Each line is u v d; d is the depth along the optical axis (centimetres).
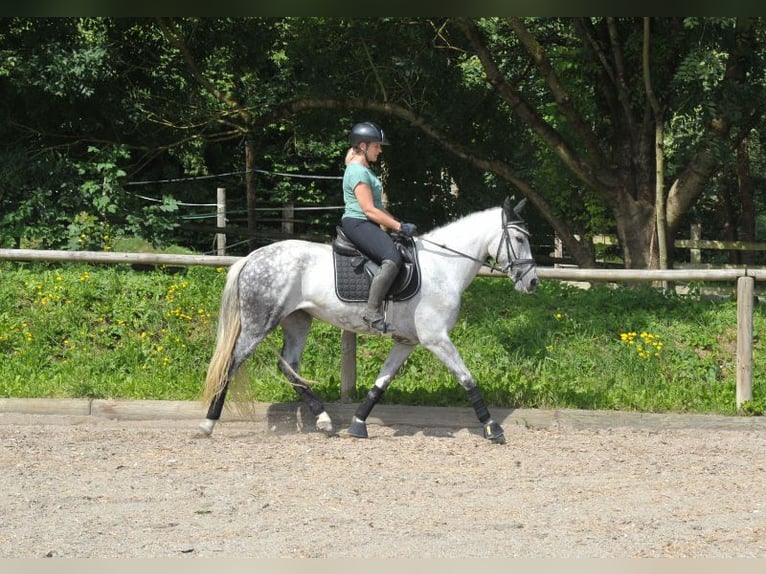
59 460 763
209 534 580
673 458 788
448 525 600
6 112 1549
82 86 1420
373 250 806
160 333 1070
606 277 983
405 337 838
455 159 1877
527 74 1798
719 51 1412
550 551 550
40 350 1019
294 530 589
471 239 841
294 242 854
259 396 941
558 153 1549
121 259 1066
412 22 1595
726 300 1201
